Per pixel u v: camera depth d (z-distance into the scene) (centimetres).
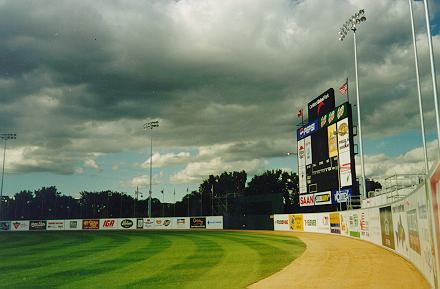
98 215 14338
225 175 14188
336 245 2666
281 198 6203
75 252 2734
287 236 4056
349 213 3394
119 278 1536
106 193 14500
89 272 1720
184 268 1772
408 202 1508
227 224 6806
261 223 6134
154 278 1513
